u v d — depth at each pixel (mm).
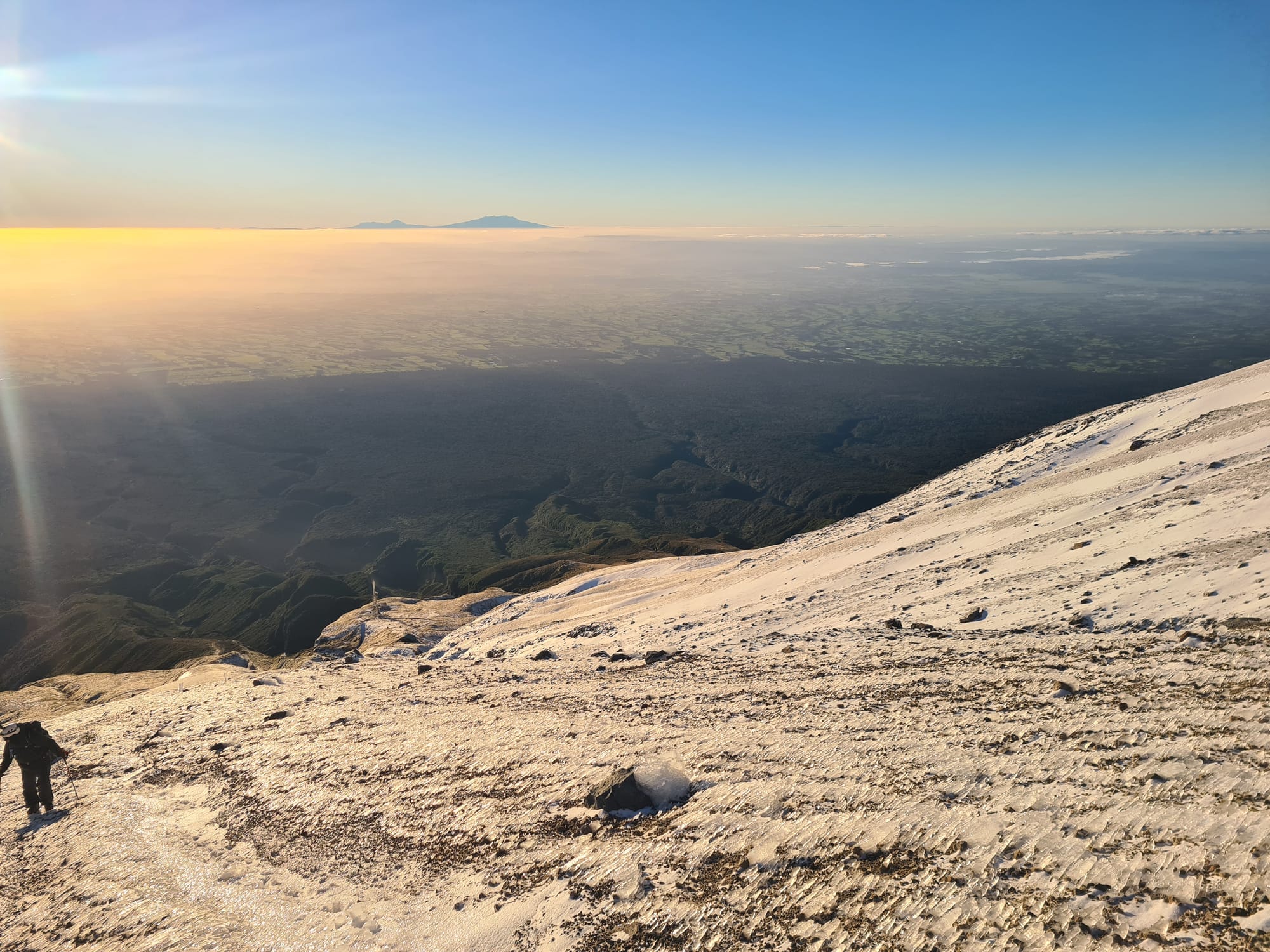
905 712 13820
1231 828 7270
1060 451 55062
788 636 27000
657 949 7918
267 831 13734
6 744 16859
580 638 42312
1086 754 10031
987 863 7840
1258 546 19312
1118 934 6305
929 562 34469
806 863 8742
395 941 9266
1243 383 50938
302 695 26750
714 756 12867
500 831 11656
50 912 11922
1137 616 17891
